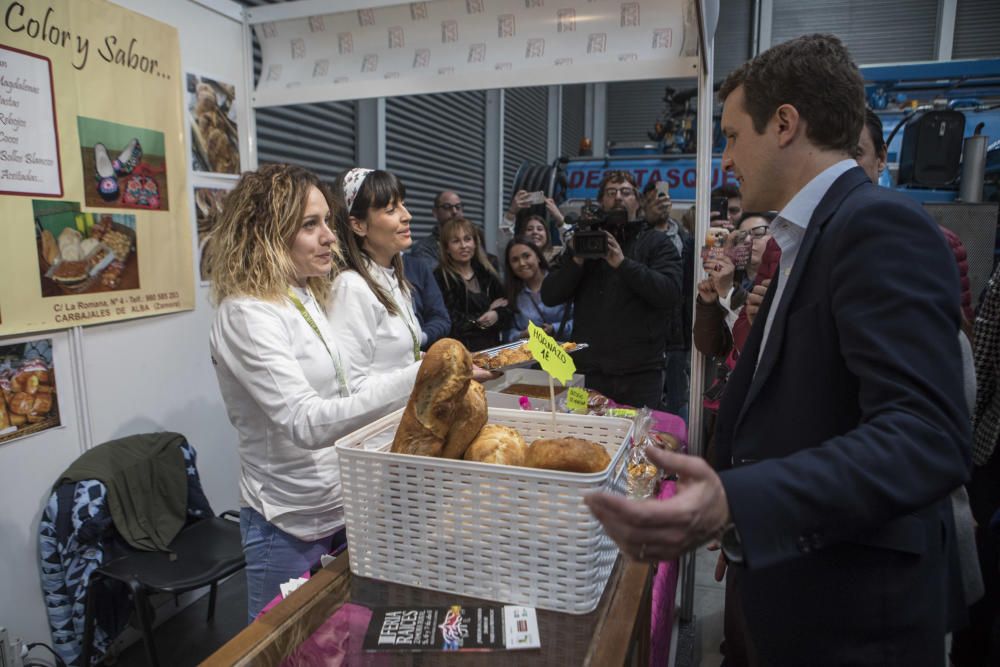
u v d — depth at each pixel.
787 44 0.85
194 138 2.33
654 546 0.52
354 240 1.66
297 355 1.27
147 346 2.22
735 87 0.91
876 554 0.77
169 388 2.32
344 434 1.10
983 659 1.76
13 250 1.74
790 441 0.79
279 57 2.41
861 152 1.32
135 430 2.19
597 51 1.97
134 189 2.10
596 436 1.01
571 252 2.47
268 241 1.25
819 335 0.76
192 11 2.28
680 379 3.55
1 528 1.78
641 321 2.46
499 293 3.28
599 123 8.03
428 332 2.68
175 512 2.13
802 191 0.84
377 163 3.71
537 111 6.32
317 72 2.34
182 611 2.41
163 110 2.19
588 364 2.52
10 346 1.77
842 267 0.71
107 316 2.04
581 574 0.74
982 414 1.88
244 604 2.47
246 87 2.50
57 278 1.87
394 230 1.75
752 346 0.94
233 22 2.46
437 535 0.79
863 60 6.80
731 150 0.92
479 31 2.08
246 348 1.18
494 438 0.83
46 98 1.79
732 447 0.90
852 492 0.56
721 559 1.54
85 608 1.87
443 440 0.83
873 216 0.70
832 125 0.82
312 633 0.74
